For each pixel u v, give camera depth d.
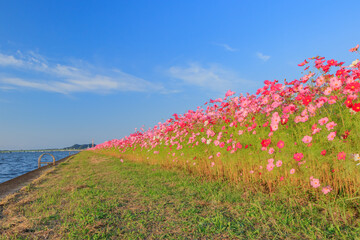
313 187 2.79
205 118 5.42
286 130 3.28
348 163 2.42
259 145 3.58
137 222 2.50
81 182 5.39
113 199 3.56
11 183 6.60
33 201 3.85
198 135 5.50
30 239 2.26
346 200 2.39
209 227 2.24
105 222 2.56
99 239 2.14
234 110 4.64
